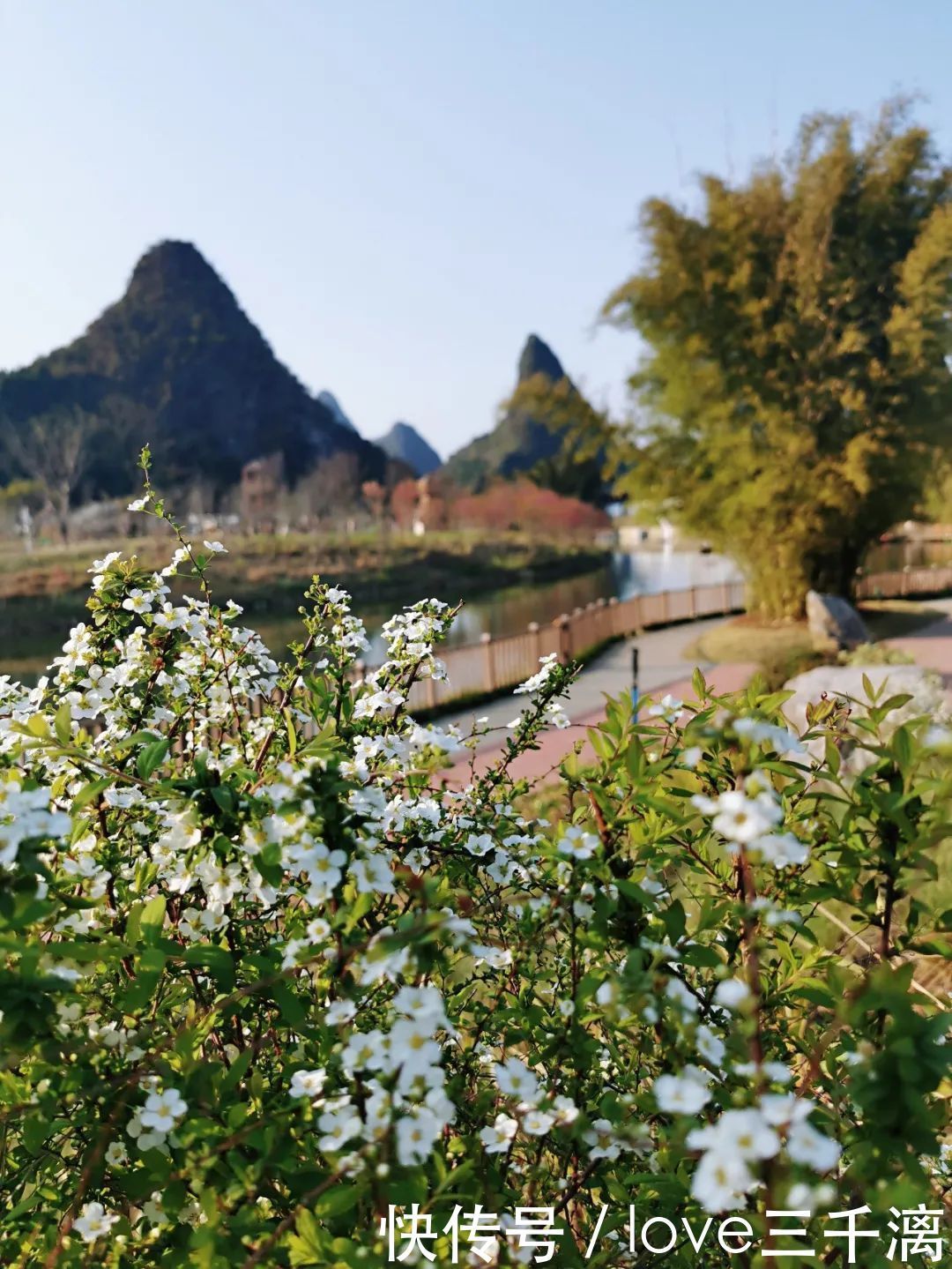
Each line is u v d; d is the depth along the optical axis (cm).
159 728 237
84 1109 138
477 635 2275
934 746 133
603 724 164
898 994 113
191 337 13038
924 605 2092
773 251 1784
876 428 1712
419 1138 115
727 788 164
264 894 152
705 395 1827
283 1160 124
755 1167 108
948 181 1773
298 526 6450
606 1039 162
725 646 1593
